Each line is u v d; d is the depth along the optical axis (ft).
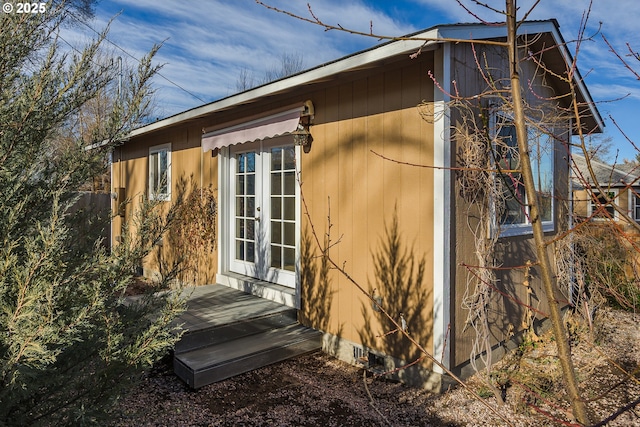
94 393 7.00
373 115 14.73
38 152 7.41
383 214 14.46
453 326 13.06
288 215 19.31
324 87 16.47
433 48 12.39
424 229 13.21
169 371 14.34
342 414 11.67
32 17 7.33
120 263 7.44
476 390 13.12
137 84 8.44
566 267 18.38
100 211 8.91
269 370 14.73
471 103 13.34
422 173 13.25
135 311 8.30
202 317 16.39
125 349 7.24
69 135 8.79
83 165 7.79
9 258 6.20
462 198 13.26
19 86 7.32
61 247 6.38
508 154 15.37
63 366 7.19
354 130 15.40
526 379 13.67
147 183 29.43
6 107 6.91
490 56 14.58
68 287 6.44
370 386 13.51
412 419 11.44
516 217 16.72
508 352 16.03
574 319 19.10
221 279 22.41
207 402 12.26
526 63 17.31
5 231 6.47
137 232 8.02
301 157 17.65
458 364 13.23
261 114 18.93
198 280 24.18
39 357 5.84
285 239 19.49
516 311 16.51
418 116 13.33
